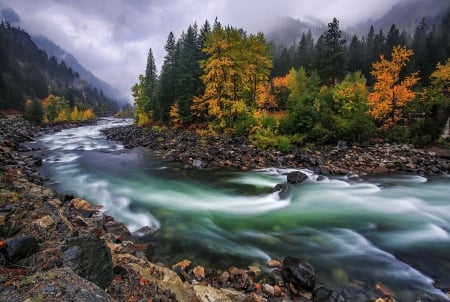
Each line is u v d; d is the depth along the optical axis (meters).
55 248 5.18
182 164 21.31
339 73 41.09
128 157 24.19
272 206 12.62
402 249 8.53
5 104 80.81
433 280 6.94
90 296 3.78
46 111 85.19
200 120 42.00
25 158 21.16
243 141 27.81
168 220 10.71
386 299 6.09
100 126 72.75
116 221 9.94
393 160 20.98
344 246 8.73
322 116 27.00
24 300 3.59
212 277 6.80
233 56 32.06
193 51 43.34
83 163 21.39
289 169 19.91
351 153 23.47
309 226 10.34
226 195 14.22
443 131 26.30
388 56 66.19
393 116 29.62
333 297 5.95
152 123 51.25
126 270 5.16
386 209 12.13
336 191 14.81
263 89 41.06
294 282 6.53
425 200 13.31
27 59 189.75
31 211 7.71
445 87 36.81
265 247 8.63
